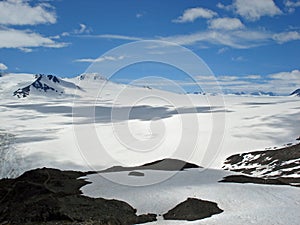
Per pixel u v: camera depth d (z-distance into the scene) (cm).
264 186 4203
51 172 4828
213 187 4066
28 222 3128
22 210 3328
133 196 3744
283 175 9250
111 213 3312
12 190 4081
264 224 3102
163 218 3331
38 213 3206
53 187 4088
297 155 10944
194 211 3409
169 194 3800
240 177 4697
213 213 3409
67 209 3284
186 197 3734
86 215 3219
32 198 3734
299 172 9181
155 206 3531
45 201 3403
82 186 4191
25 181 4322
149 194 3797
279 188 4134
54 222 3086
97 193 3869
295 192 3984
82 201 3556
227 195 3819
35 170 4822
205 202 3616
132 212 3412
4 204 3769
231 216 3288
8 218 3262
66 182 4325
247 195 3838
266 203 3641
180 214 3366
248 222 3141
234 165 12156
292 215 3294
